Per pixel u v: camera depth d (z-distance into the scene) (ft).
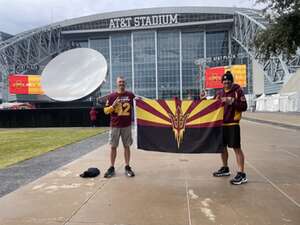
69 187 18.56
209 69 194.49
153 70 303.48
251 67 263.49
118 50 313.12
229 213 13.94
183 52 303.27
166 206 14.99
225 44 301.43
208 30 304.50
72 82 89.10
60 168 24.18
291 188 17.67
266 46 36.70
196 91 297.12
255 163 24.81
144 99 21.48
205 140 20.17
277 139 41.52
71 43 334.03
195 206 14.93
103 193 17.24
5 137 55.11
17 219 13.70
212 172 21.88
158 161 26.30
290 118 88.74
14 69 292.40
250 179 19.74
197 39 304.50
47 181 20.04
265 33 37.11
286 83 177.88
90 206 15.17
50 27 319.27
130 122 21.54
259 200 15.62
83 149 36.14
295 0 32.94
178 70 301.63
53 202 15.87
